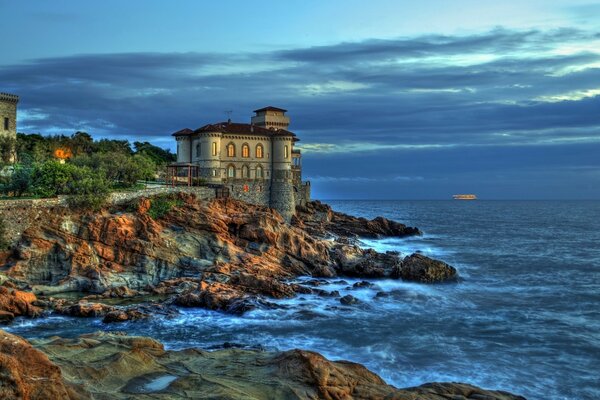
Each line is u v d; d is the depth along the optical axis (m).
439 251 108.81
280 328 48.72
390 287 67.19
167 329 48.03
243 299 55.16
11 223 64.06
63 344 29.58
